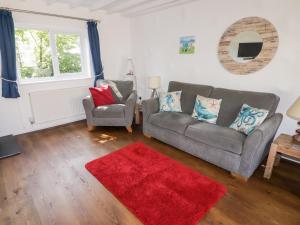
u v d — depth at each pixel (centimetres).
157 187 198
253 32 257
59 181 210
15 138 319
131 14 404
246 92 256
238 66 280
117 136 329
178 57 362
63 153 270
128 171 226
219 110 270
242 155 203
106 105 350
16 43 319
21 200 183
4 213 168
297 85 234
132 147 286
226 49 288
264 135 193
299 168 235
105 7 365
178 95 313
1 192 193
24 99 332
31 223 158
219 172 225
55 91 353
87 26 379
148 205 175
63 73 382
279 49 240
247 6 257
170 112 303
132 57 467
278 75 246
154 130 299
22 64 331
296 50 228
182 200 181
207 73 323
